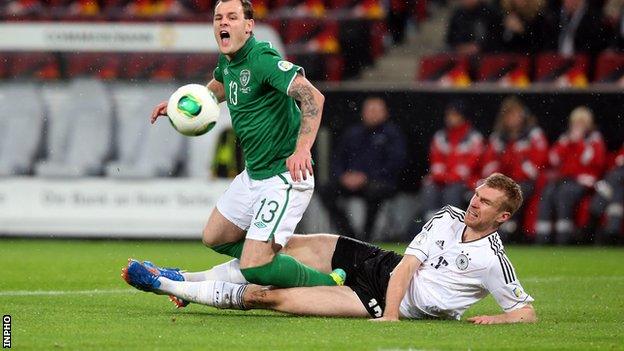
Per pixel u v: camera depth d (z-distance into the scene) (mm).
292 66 25656
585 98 52688
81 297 30656
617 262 45250
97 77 54281
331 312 26125
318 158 53219
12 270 38906
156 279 26094
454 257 25750
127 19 57875
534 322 25844
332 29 62750
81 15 58250
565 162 52438
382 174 52656
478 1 61094
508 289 25578
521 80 58906
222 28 26219
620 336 23859
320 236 27844
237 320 25375
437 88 53125
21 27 54344
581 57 58375
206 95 26891
